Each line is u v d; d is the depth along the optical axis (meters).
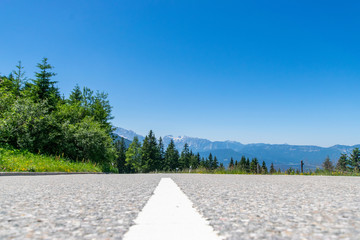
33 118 16.25
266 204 2.39
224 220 1.68
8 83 28.62
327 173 17.69
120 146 97.56
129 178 7.26
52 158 15.41
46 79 30.55
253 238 1.25
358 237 1.26
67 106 25.27
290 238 1.25
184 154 112.06
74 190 3.57
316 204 2.39
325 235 1.30
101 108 38.50
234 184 5.02
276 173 20.61
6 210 1.98
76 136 19.47
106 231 1.38
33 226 1.47
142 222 1.61
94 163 20.64
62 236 1.27
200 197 2.89
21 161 11.39
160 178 7.36
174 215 1.84
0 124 14.31
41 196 2.87
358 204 2.39
